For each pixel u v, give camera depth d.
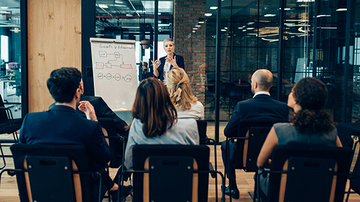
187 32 5.41
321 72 5.52
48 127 1.59
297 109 1.67
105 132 2.44
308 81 1.60
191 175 1.53
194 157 1.52
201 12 5.39
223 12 5.53
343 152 1.49
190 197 1.55
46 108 4.90
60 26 4.82
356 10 5.17
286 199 1.57
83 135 1.59
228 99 5.74
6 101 6.45
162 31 5.40
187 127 1.74
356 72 5.29
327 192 1.54
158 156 1.50
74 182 1.56
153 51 5.18
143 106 1.66
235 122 2.45
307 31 5.43
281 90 5.28
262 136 2.25
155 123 1.65
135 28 5.27
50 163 1.61
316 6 5.40
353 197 2.98
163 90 1.69
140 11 5.25
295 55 5.48
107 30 5.10
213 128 5.82
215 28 5.44
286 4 5.40
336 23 5.41
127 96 4.37
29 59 4.84
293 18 5.41
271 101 2.46
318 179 1.52
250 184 3.34
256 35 5.57
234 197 2.90
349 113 5.30
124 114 5.19
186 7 5.36
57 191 1.55
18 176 1.59
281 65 5.23
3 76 6.38
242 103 2.47
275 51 5.57
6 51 6.32
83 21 4.80
